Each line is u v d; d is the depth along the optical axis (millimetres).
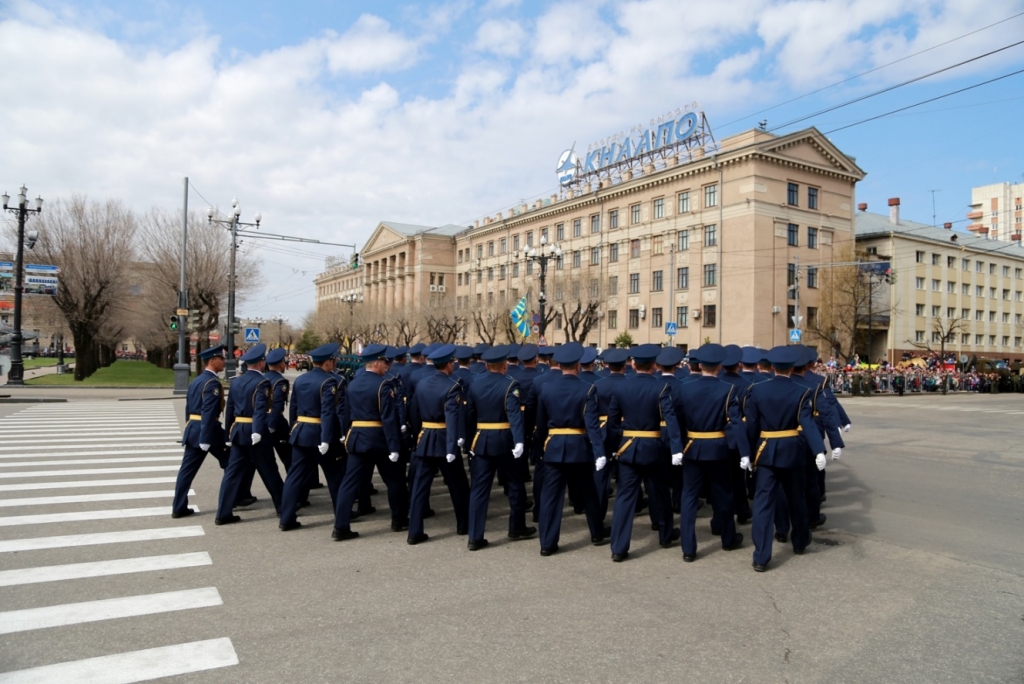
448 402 6578
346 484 6855
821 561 6133
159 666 3938
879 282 40719
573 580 5605
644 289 44750
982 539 6789
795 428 6113
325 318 70500
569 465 6504
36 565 5762
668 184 43156
